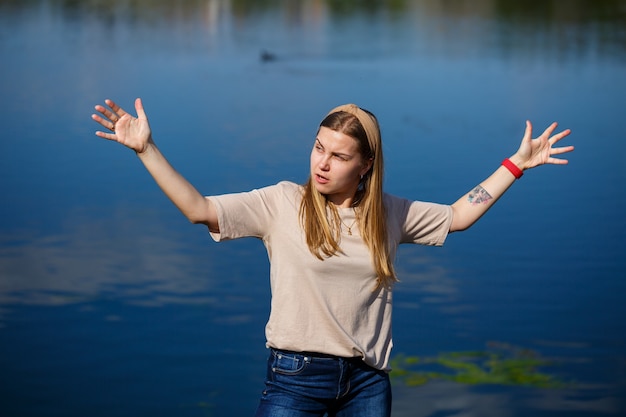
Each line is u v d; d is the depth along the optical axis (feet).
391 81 74.18
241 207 13.43
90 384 26.03
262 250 35.55
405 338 29.19
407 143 53.21
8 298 30.86
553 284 32.71
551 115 61.62
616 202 41.98
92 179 44.21
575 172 47.50
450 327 29.78
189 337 28.58
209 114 59.67
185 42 95.30
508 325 29.73
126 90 67.87
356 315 13.66
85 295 31.40
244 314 30.14
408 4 140.05
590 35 101.81
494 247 36.35
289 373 13.58
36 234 36.58
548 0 139.44
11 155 48.42
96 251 35.04
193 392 25.55
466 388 26.12
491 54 89.15
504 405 24.94
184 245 35.88
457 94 69.00
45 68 76.84
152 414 24.44
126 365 27.04
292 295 13.53
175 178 13.08
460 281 33.12
